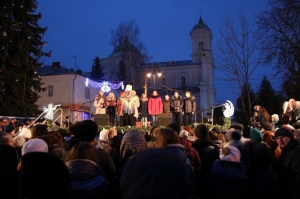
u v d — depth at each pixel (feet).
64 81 115.14
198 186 13.82
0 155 11.64
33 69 66.80
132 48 139.95
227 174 10.93
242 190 11.05
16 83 63.93
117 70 181.68
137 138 12.09
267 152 11.98
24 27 65.16
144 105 51.78
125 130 40.01
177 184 4.16
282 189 13.07
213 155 14.89
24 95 64.95
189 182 4.30
